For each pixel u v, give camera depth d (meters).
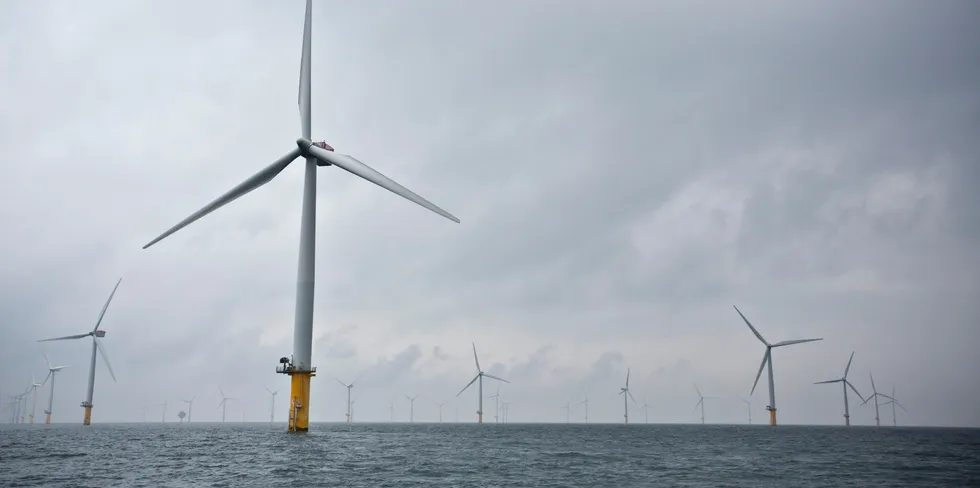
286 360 87.62
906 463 68.44
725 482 50.03
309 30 95.81
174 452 71.75
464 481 48.56
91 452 72.56
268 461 60.75
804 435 178.38
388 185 86.50
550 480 50.31
